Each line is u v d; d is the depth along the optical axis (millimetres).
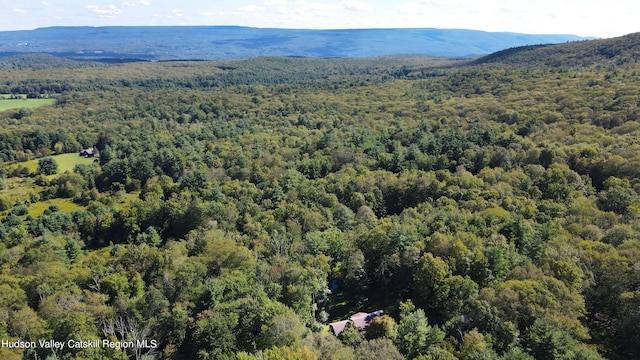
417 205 98562
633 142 101875
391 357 45438
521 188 95188
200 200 112938
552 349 41906
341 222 93812
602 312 53719
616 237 63750
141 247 82375
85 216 119875
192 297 63594
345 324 59781
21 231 109688
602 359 41719
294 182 124500
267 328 50938
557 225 72625
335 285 75938
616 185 83562
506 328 46562
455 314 55656
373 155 144875
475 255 62844
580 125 127438
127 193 146750
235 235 90938
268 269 68125
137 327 57219
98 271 71562
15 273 77125
